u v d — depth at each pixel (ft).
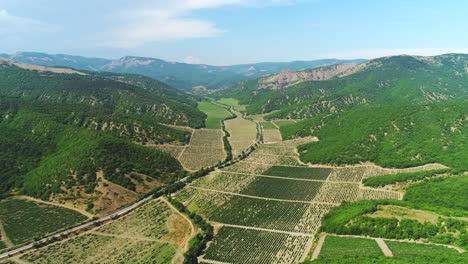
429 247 508.53
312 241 593.83
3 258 580.30
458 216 589.32
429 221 579.48
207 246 597.52
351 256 485.97
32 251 600.80
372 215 620.08
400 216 606.55
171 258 565.12
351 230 588.50
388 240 550.77
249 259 550.77
